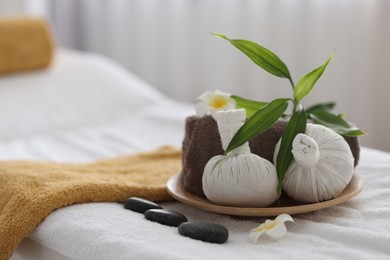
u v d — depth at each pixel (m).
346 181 0.95
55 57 1.93
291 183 0.94
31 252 1.01
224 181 0.92
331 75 1.86
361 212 0.98
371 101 1.83
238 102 1.04
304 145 0.91
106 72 1.88
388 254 0.85
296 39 1.91
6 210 1.00
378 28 1.77
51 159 1.40
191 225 0.91
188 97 2.19
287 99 0.96
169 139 1.52
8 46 1.76
